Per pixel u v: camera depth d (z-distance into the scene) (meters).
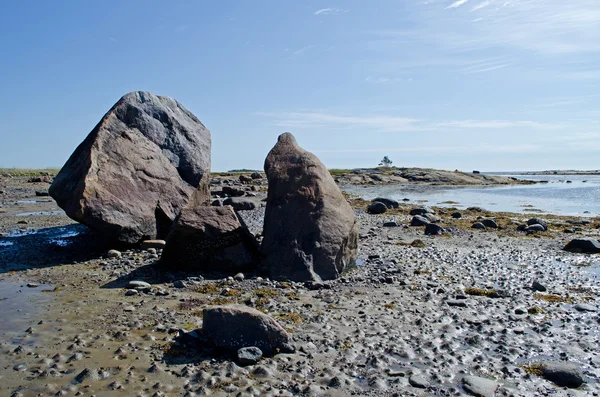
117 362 6.57
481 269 13.32
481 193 51.34
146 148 15.89
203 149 17.83
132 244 14.45
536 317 8.96
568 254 15.73
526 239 18.83
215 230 11.93
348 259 12.52
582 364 6.87
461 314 9.05
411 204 35.44
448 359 6.91
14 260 13.45
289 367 6.48
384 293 10.46
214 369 6.36
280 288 10.63
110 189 14.10
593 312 9.33
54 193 14.50
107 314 8.62
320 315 8.70
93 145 14.38
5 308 9.01
